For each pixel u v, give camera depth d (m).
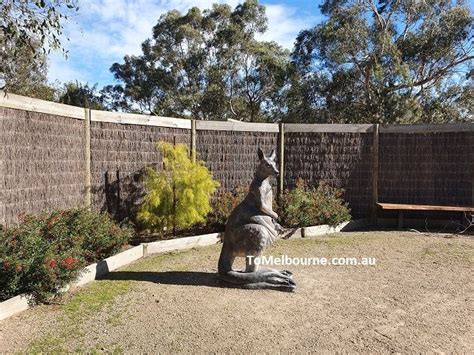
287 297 4.94
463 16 21.03
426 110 22.59
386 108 21.19
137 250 6.90
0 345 3.66
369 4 23.12
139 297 4.91
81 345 3.67
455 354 3.50
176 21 30.97
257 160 10.02
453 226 9.61
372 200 10.19
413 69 23.03
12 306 4.35
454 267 6.29
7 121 5.86
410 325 4.11
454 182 9.70
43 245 4.98
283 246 7.75
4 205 5.80
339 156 10.22
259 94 30.02
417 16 22.80
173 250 7.49
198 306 4.62
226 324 4.12
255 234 5.19
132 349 3.59
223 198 8.96
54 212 6.10
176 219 8.13
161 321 4.19
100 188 7.91
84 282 5.43
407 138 10.00
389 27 23.53
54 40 4.95
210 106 27.94
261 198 5.30
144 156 8.65
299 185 9.66
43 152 6.57
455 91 22.86
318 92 24.62
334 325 4.11
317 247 7.66
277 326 4.08
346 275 5.88
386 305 4.68
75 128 7.36
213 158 9.62
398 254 7.12
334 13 23.28
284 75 28.11
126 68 33.31
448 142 9.70
